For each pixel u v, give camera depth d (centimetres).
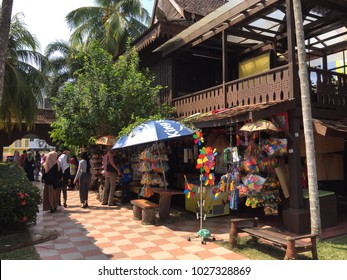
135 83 1125
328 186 1030
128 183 1044
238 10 819
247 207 944
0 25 602
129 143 777
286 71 718
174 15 1382
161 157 865
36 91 1580
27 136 2489
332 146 848
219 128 938
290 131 702
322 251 558
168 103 1210
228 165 817
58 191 979
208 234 623
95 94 1110
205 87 1287
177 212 902
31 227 734
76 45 2158
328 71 795
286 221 700
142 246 595
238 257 536
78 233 682
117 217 837
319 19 875
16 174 912
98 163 1156
